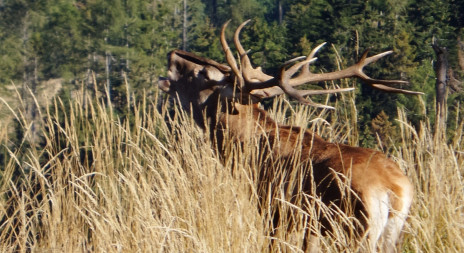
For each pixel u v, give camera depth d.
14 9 131.50
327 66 73.31
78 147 13.34
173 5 139.75
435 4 89.00
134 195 12.09
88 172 13.34
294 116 15.73
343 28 88.62
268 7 177.88
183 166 13.38
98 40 125.75
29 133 13.11
